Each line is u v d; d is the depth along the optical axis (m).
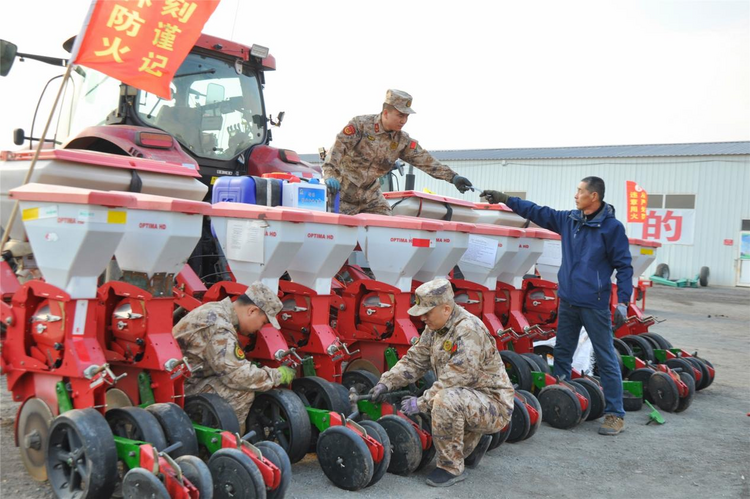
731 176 23.47
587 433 5.16
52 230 3.19
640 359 6.80
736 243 23.47
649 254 7.57
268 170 6.87
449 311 3.88
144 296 3.44
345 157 5.62
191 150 6.61
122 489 3.06
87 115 6.44
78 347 3.24
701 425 5.55
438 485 3.81
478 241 5.62
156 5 3.69
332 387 4.12
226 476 3.14
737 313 14.88
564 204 26.08
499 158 27.23
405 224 4.68
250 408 3.93
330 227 4.32
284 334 4.60
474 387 3.93
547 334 6.30
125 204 3.21
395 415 4.04
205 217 5.26
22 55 5.25
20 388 3.60
